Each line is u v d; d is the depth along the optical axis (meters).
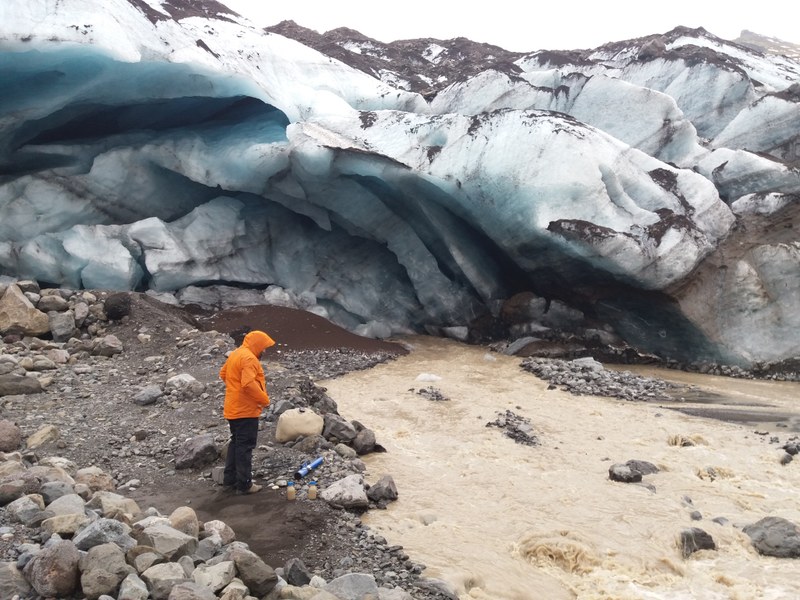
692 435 9.41
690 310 15.08
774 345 15.09
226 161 16.61
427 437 9.00
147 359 11.16
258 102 19.12
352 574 4.46
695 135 19.27
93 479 5.97
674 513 6.80
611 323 16.52
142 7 15.92
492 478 7.57
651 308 15.56
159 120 18.42
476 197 15.96
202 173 16.80
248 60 17.72
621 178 15.81
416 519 6.27
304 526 5.58
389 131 17.48
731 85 23.17
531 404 11.07
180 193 17.92
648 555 5.91
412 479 7.34
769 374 14.85
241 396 6.12
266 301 17.34
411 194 16.58
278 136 17.34
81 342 11.55
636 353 16.31
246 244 18.05
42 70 13.94
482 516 6.52
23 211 15.55
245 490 6.20
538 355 15.57
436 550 5.63
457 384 12.39
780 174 16.81
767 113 20.31
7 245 15.34
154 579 3.80
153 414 8.30
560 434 9.45
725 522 6.59
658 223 15.05
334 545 5.35
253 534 5.39
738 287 15.28
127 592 3.66
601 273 15.36
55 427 7.38
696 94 23.86
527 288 17.86
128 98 15.93
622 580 5.51
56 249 15.71
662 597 5.29
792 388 13.39
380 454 8.09
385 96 20.44
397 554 5.36
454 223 17.38
